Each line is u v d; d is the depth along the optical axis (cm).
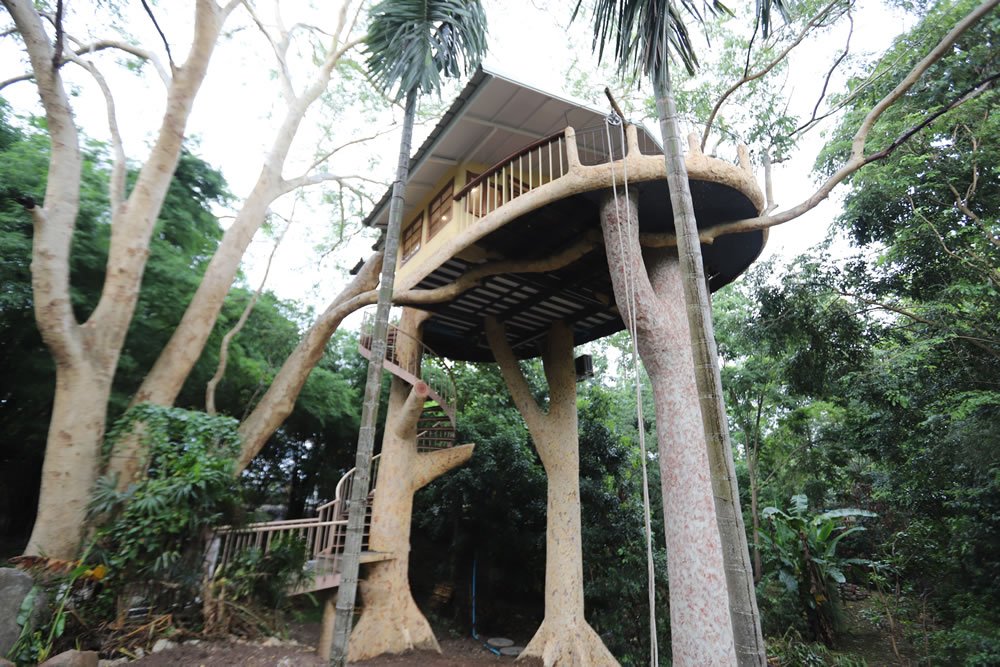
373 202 1339
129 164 990
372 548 930
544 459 971
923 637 1060
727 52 1039
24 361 846
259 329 1309
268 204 949
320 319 871
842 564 1235
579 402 1452
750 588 264
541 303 995
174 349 776
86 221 831
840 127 988
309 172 1097
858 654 1094
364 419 428
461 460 1005
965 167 827
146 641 534
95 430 652
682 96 1083
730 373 1516
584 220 722
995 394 788
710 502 535
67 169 682
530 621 1325
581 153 942
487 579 1355
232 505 618
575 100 800
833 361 1037
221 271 838
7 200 773
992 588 1021
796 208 617
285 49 1104
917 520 1220
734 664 476
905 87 536
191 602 598
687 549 521
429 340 1216
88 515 593
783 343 1065
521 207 672
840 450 1567
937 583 1163
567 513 922
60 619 479
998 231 830
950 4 837
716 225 686
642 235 712
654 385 599
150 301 902
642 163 618
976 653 863
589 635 850
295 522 754
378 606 878
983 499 973
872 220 957
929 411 951
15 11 662
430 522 1434
